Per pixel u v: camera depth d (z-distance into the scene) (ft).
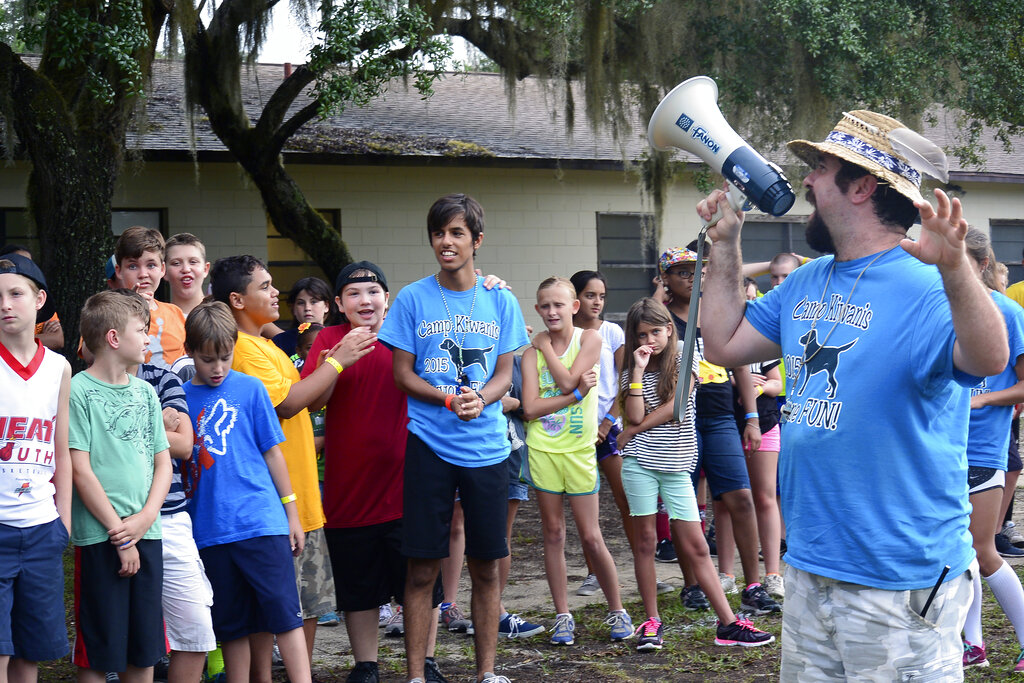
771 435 19.07
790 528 8.82
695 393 17.75
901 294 8.20
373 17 28.45
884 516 8.19
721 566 19.19
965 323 7.37
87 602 11.37
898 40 33.04
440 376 13.73
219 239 41.39
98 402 11.56
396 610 17.67
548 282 16.97
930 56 33.24
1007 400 14.08
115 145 26.61
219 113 36.27
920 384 8.05
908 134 8.48
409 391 13.67
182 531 12.25
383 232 43.86
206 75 34.81
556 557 16.74
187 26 29.19
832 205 8.74
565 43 33.32
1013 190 55.93
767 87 34.27
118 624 11.43
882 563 8.18
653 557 16.40
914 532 8.16
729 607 16.21
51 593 11.09
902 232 8.63
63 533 11.22
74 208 25.62
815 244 9.09
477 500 13.61
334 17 28.37
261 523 12.53
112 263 16.48
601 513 28.84
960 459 8.43
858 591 8.30
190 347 12.64
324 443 16.33
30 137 25.23
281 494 13.01
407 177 44.19
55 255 25.63
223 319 12.65
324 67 29.17
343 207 43.27
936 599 8.24
